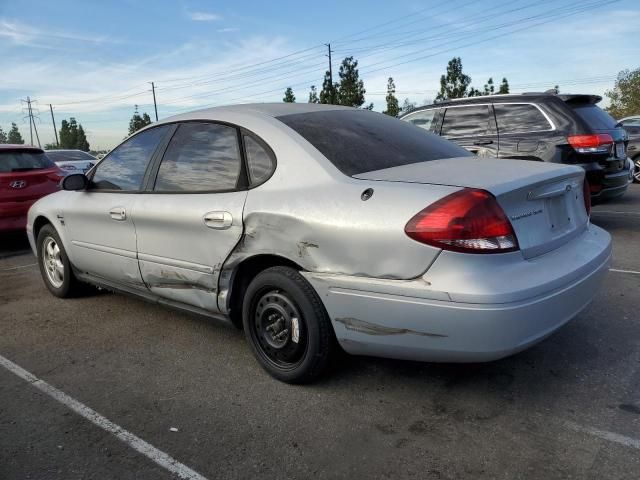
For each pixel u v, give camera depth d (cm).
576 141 656
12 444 272
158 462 253
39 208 512
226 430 278
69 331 427
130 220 395
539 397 296
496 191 259
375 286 269
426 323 258
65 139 9012
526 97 703
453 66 4584
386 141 342
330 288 285
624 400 289
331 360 308
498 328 246
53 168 834
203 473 244
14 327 442
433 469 240
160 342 397
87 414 298
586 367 327
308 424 280
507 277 252
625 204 943
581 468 236
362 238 270
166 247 370
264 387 321
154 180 390
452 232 249
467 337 250
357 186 286
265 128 333
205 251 344
